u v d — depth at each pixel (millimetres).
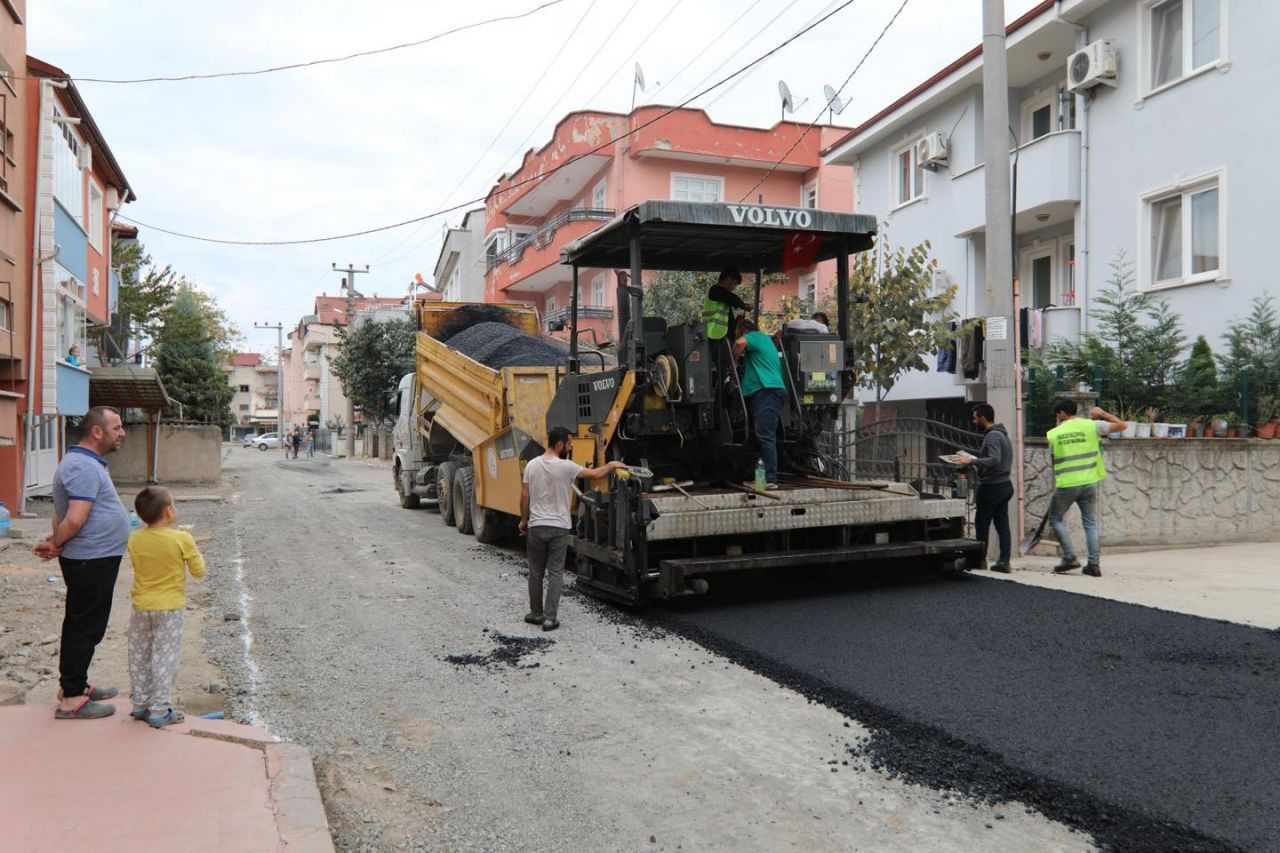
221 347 58125
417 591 8719
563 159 26594
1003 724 4633
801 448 8961
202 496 20359
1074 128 15797
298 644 6691
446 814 3854
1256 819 3531
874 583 8320
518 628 7121
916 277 14367
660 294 22000
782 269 9438
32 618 7395
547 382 10227
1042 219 16203
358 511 17203
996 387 9680
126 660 6297
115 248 32188
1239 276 12422
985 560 8523
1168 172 13500
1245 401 11148
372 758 4480
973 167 16734
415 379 16094
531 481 7211
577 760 4426
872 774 4168
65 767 4078
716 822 3738
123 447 24797
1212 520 10680
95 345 25469
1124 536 10211
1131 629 6383
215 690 5547
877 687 5297
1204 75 12906
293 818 3559
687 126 25641
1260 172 12148
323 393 69625
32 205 16031
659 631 6918
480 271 43875
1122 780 3922
